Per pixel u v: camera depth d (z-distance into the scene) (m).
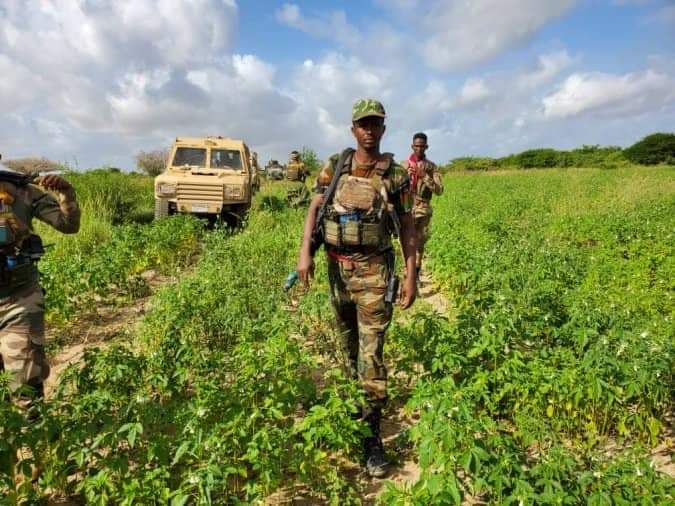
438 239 9.54
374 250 3.44
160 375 3.76
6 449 2.73
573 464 2.72
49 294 6.02
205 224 12.17
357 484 3.28
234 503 2.74
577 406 3.68
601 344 3.92
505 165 62.78
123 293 7.81
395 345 4.89
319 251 8.51
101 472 2.79
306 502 3.17
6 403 2.90
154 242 9.50
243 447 3.19
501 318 4.37
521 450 3.20
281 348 3.89
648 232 10.27
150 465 3.15
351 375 3.81
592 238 11.35
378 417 3.50
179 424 3.25
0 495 2.74
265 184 26.70
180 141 14.24
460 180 37.16
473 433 2.84
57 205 3.66
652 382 3.58
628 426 3.78
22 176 3.52
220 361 4.27
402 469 3.47
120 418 3.16
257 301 6.13
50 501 3.13
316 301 5.48
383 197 3.38
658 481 2.58
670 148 52.75
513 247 8.93
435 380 3.77
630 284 6.73
